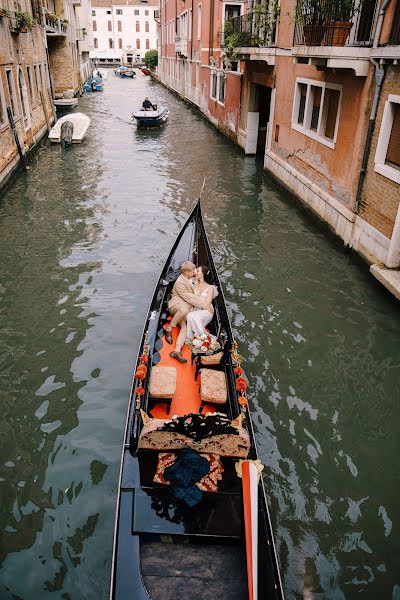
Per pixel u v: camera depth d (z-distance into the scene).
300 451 4.47
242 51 13.69
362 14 7.79
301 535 3.73
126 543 3.05
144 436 3.52
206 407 4.16
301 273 7.75
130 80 47.19
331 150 8.95
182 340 4.89
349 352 5.87
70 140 16.84
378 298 7.04
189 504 3.23
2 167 11.53
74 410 4.86
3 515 3.80
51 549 3.56
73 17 30.47
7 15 12.35
